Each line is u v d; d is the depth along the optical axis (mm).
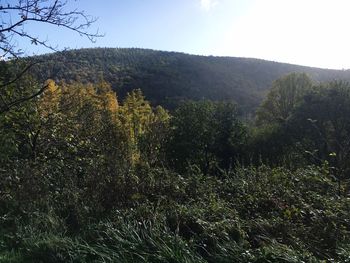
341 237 6086
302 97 37219
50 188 8266
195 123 32031
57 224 6789
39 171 8461
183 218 6324
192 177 8719
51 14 5516
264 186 8273
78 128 11992
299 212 6793
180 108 34000
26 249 5816
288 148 32156
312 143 31812
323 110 33250
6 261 5430
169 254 5125
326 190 8211
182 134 31297
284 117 47750
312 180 8375
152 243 5422
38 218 6988
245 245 5578
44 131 11578
